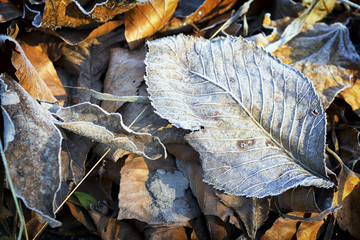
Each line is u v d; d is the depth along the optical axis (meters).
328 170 0.29
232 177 0.29
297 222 0.29
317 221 0.29
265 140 0.29
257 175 0.29
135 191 0.29
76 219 0.30
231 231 0.29
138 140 0.29
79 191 0.30
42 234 0.30
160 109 0.29
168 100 0.29
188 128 0.29
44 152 0.28
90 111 0.29
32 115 0.28
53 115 0.29
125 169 0.29
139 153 0.29
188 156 0.29
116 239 0.29
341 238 0.30
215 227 0.29
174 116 0.29
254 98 0.29
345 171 0.30
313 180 0.29
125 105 0.30
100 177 0.30
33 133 0.28
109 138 0.28
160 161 0.30
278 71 0.30
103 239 0.29
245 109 0.29
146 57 0.29
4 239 0.29
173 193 0.29
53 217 0.27
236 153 0.29
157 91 0.29
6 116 0.28
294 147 0.29
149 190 0.29
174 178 0.30
